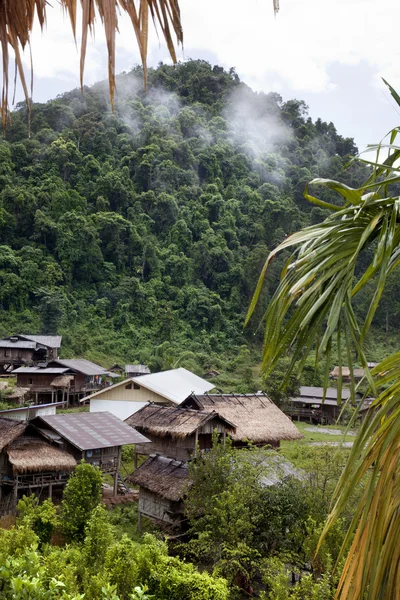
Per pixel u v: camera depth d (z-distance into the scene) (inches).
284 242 82.5
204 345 2751.0
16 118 3767.2
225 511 502.0
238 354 2775.6
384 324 2723.9
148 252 3240.7
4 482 772.0
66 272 2918.3
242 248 3543.3
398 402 83.7
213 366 2487.7
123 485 935.0
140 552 376.5
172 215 3548.2
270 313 79.4
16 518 631.8
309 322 78.3
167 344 2613.2
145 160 3764.8
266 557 485.7
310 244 81.8
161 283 3149.6
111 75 57.1
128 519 762.8
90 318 2755.9
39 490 808.3
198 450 613.0
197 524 531.8
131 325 2800.2
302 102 5782.5
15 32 63.8
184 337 2856.8
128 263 3255.4
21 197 2967.5
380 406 85.4
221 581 352.5
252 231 3683.6
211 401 1022.4
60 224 2977.4
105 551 386.0
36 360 2004.2
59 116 3949.3
